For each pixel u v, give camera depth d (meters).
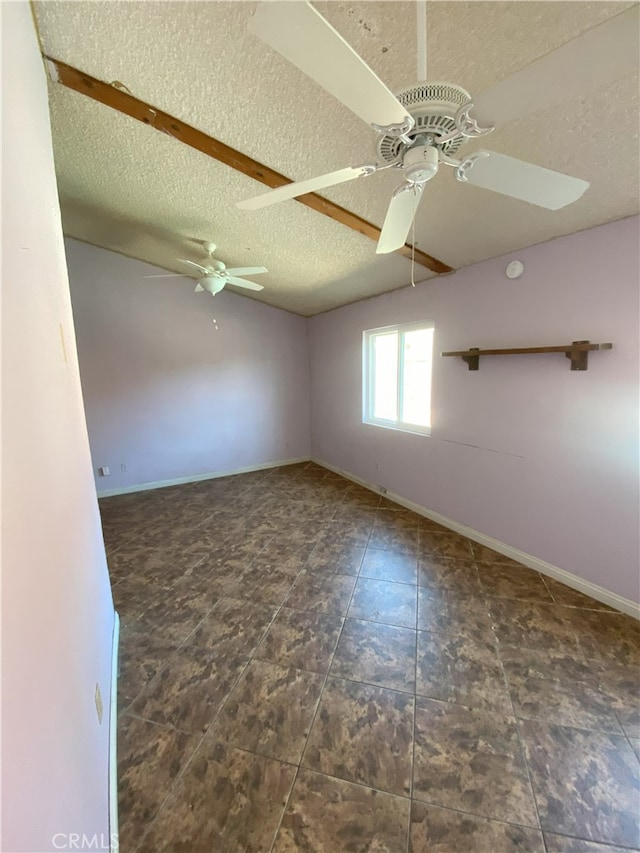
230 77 1.38
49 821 0.60
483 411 2.71
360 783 1.24
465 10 1.01
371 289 3.61
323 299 4.25
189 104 1.54
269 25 0.63
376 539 3.00
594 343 2.02
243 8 1.12
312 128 1.59
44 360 0.93
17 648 0.55
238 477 4.84
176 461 4.57
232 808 1.17
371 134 1.56
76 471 1.28
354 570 2.55
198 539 3.08
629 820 1.13
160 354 4.35
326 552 2.81
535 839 1.09
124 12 1.17
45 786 0.61
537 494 2.42
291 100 1.45
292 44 0.67
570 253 2.09
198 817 1.15
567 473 2.24
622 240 1.87
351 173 1.14
